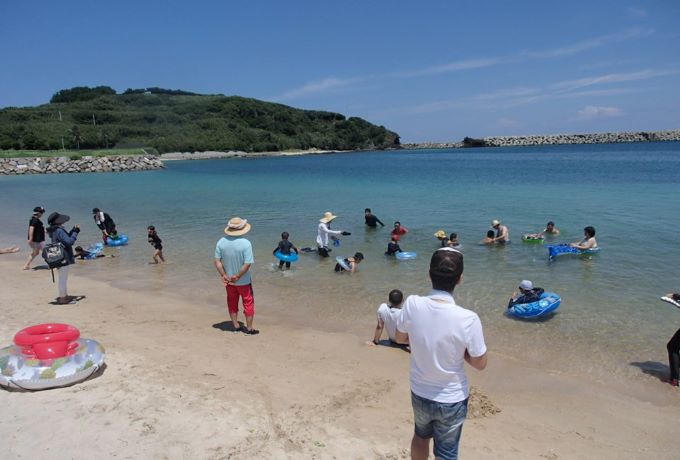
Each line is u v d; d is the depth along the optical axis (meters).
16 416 5.13
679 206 23.28
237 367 6.85
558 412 6.10
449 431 3.35
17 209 27.80
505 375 7.14
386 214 23.20
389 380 6.71
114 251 16.02
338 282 11.98
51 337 6.06
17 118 118.94
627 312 9.62
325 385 6.42
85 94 181.62
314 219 22.30
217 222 21.83
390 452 4.81
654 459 5.11
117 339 7.83
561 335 8.58
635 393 6.67
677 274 12.09
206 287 11.78
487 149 168.88
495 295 10.73
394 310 8.00
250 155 134.50
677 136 164.12
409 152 158.50
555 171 49.81
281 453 4.66
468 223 20.08
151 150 113.25
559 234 17.39
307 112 193.88
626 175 42.16
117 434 4.81
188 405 5.51
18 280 12.29
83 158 67.88
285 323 9.25
